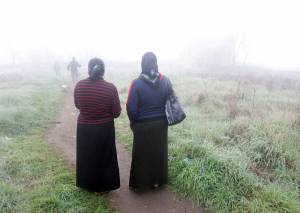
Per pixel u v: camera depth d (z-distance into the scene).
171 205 3.88
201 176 4.14
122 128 7.09
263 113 7.54
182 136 5.88
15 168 4.65
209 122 6.94
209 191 3.98
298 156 5.07
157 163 4.01
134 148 3.96
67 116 8.86
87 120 3.71
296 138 5.73
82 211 3.58
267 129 6.04
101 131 3.72
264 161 5.01
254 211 3.52
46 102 10.34
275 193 3.79
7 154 5.20
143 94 3.75
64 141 6.32
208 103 9.22
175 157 4.88
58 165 4.89
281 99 10.20
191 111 8.22
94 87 3.63
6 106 8.84
